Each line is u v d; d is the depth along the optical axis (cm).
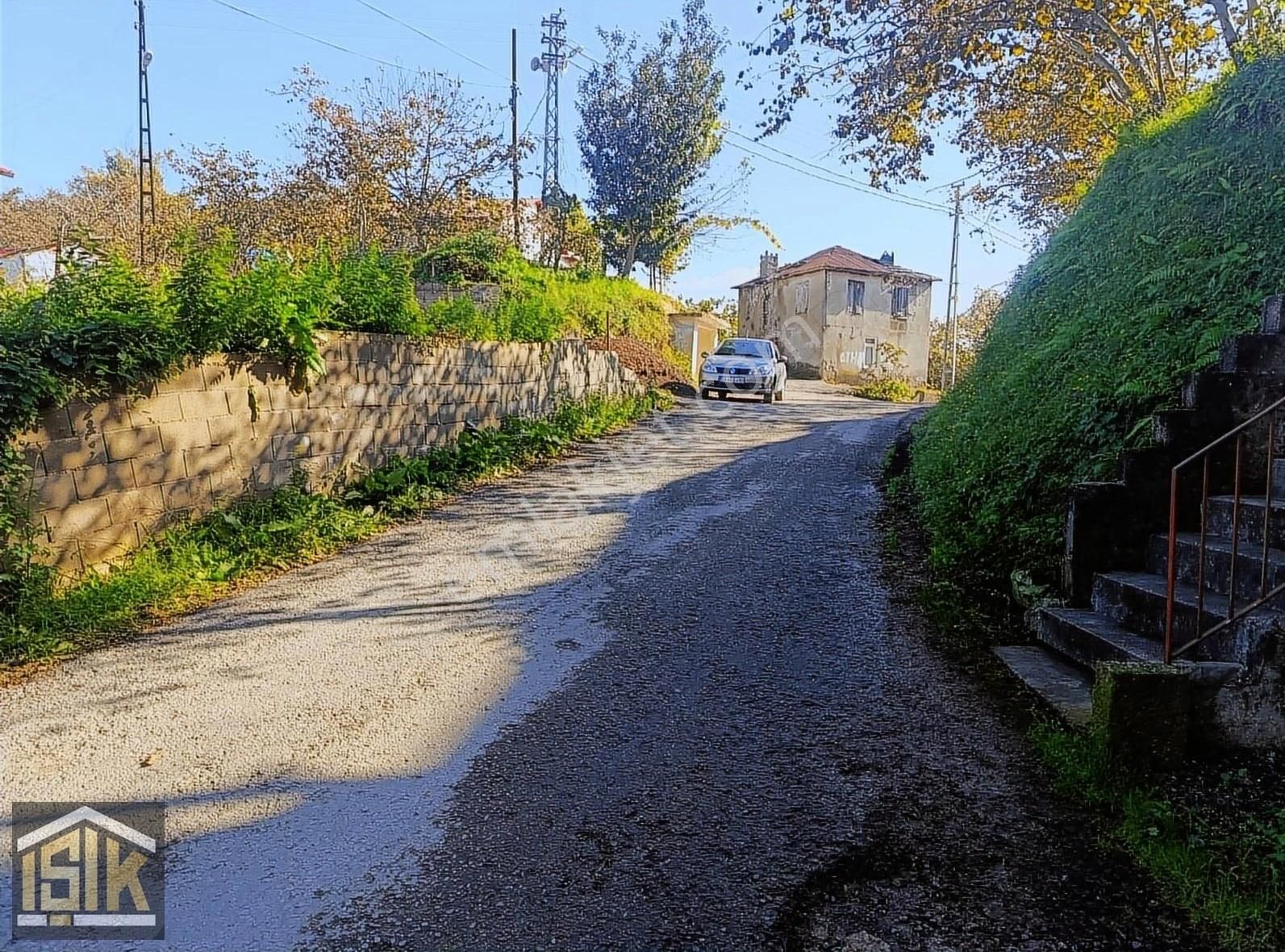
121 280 657
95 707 415
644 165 2895
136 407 635
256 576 634
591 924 260
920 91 1196
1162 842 296
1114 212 883
